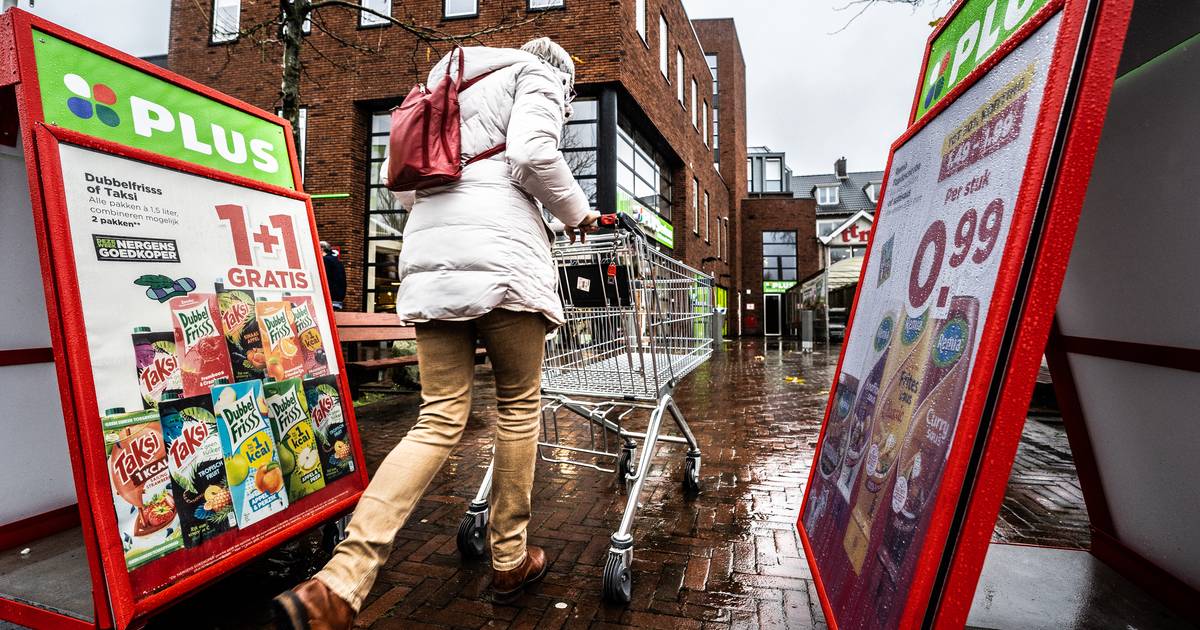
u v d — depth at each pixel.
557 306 1.87
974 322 0.97
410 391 7.06
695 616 1.88
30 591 1.71
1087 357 1.88
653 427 2.33
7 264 2.10
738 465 3.70
